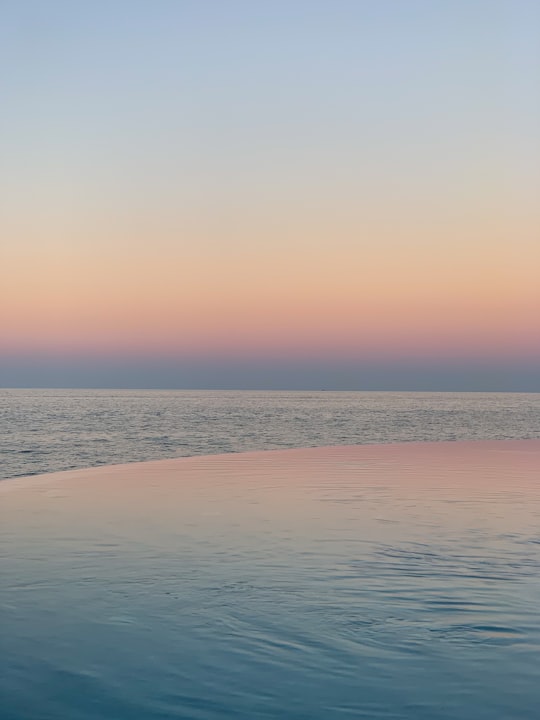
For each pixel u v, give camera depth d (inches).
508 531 212.1
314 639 117.6
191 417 2433.6
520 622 126.8
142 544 192.1
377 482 338.3
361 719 90.2
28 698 96.5
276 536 203.8
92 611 132.7
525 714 91.6
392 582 153.2
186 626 124.3
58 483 336.5
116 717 91.0
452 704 94.3
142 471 390.3
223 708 93.2
